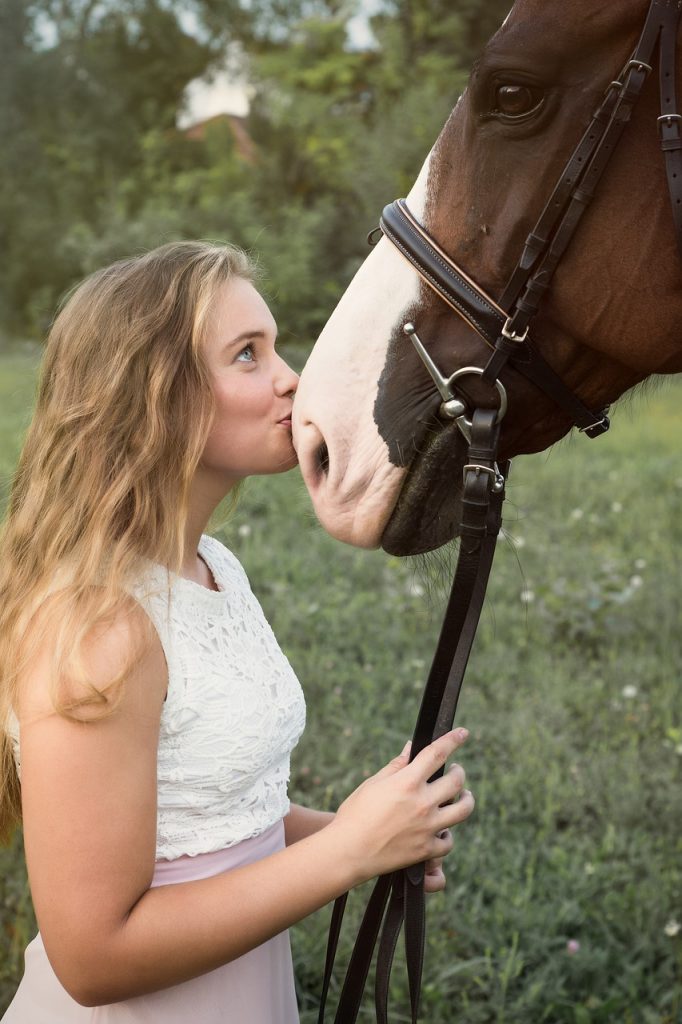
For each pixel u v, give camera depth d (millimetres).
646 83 1604
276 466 1573
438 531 1789
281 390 1522
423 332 1742
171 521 1395
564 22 1610
